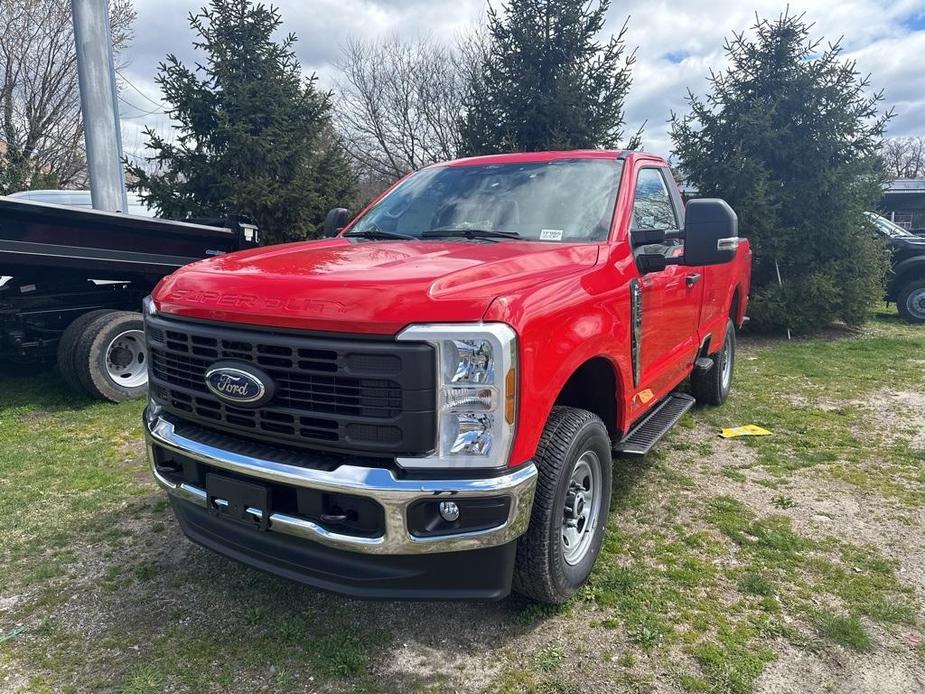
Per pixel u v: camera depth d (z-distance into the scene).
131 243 6.49
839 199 10.51
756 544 3.73
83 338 6.25
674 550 3.65
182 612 3.12
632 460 5.02
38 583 3.36
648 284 3.69
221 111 11.13
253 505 2.60
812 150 10.48
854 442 5.43
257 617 3.07
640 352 3.62
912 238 12.65
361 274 2.54
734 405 6.55
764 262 10.83
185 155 11.52
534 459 2.78
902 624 3.00
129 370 6.67
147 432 3.03
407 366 2.30
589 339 2.90
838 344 10.09
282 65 11.91
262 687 2.63
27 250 5.83
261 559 2.77
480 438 2.37
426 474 2.38
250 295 2.58
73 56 25.50
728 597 3.21
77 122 26.17
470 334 2.32
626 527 3.93
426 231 3.84
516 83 12.07
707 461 5.03
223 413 2.70
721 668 2.70
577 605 3.14
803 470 4.84
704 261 3.31
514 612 3.08
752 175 10.38
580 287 2.91
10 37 24.66
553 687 2.62
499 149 12.15
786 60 10.60
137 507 4.21
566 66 11.90
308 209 11.88
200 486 2.85
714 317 5.55
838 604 3.14
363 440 2.40
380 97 25.39
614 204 3.66
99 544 3.75
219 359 2.64
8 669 2.74
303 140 12.03
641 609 3.10
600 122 11.84
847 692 2.58
